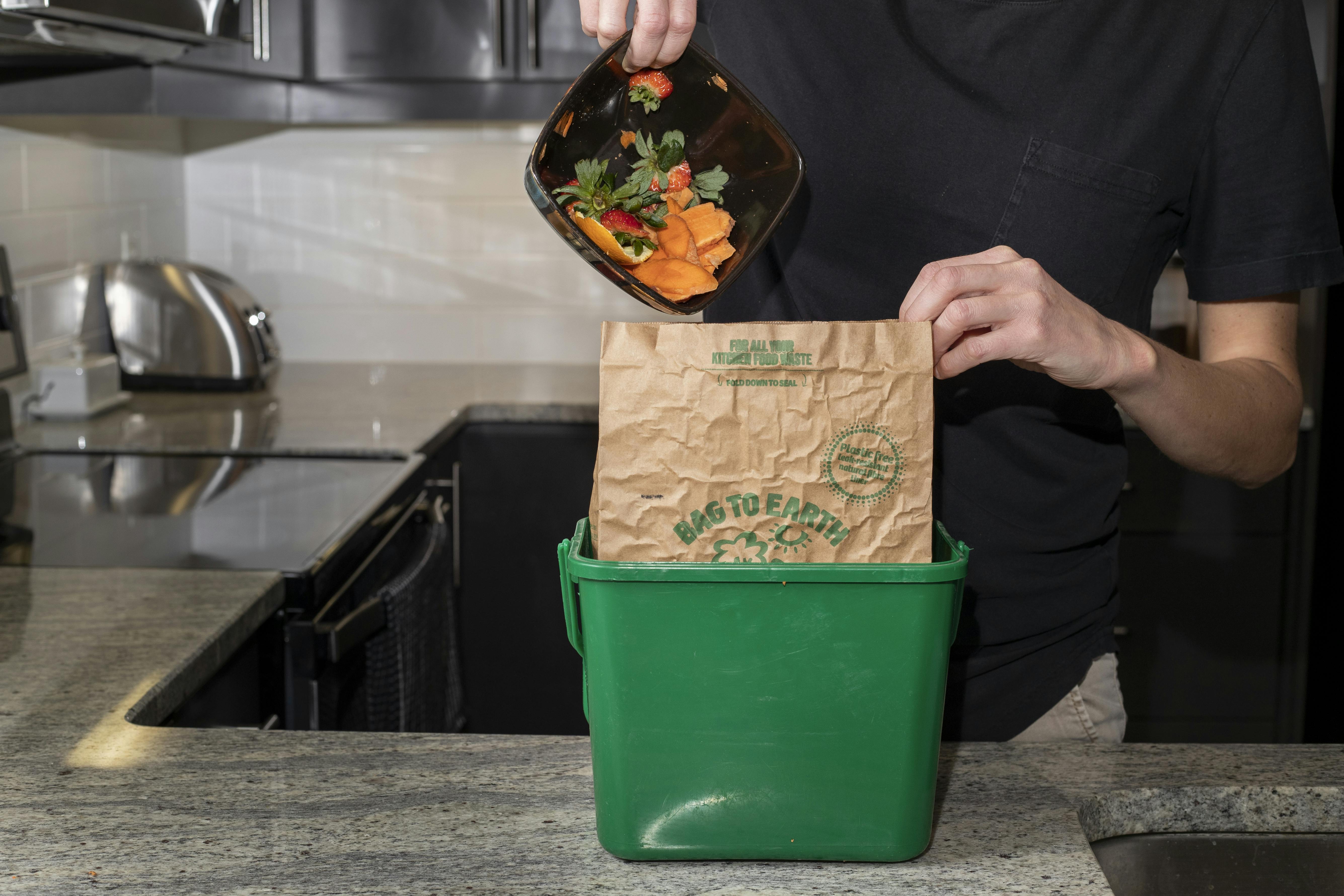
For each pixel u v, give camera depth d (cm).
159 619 115
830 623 62
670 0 80
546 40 225
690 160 87
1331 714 229
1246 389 89
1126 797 75
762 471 63
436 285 278
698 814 65
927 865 67
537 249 276
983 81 94
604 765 65
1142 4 92
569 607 67
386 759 80
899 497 63
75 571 130
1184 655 238
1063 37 92
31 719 89
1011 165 94
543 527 240
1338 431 223
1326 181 94
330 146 272
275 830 70
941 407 95
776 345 62
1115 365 75
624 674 63
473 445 237
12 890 64
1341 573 223
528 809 73
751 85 101
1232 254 95
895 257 98
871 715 63
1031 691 99
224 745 83
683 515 63
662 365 62
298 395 241
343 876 65
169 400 234
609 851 67
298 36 221
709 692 63
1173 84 92
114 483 173
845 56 96
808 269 99
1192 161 94
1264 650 237
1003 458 96
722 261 82
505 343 280
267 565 134
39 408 212
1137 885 76
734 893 64
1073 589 99
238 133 272
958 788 76
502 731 246
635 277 75
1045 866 66
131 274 235
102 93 201
